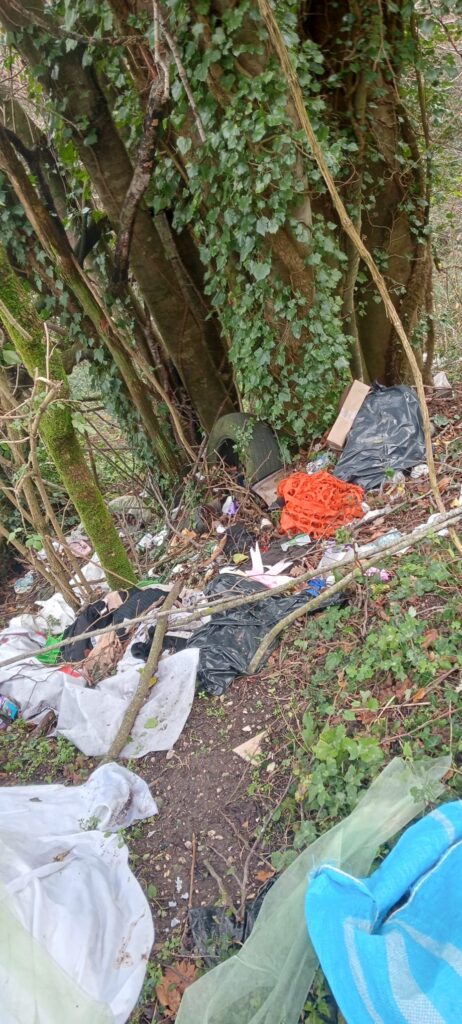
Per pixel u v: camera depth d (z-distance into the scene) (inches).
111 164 182.9
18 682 137.7
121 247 187.6
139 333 220.1
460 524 129.7
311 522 156.6
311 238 164.9
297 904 74.2
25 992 70.5
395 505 151.3
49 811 101.2
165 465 238.7
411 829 73.7
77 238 207.8
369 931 64.1
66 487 154.2
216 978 73.0
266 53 143.3
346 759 91.0
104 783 104.6
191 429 237.3
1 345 151.5
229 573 152.0
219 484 201.2
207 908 86.0
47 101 181.3
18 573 235.3
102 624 154.9
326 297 171.9
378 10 176.4
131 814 102.0
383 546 122.7
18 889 80.7
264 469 185.5
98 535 158.7
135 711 120.1
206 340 219.3
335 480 161.9
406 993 57.5
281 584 129.3
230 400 228.2
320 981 70.2
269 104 147.3
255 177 155.7
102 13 152.6
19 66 217.6
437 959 59.7
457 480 151.0
